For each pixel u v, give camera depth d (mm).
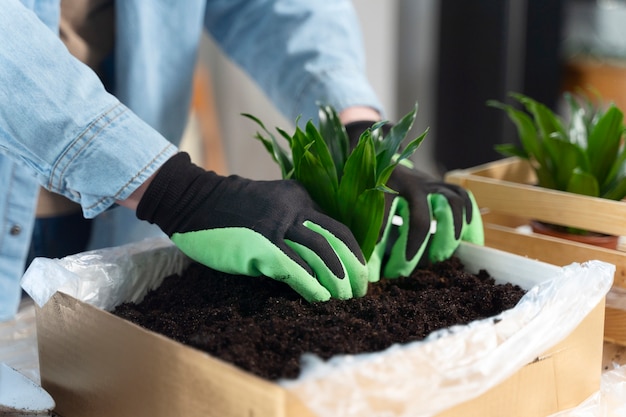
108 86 1158
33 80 742
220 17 1200
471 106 2150
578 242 985
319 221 753
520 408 670
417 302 769
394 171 889
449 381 568
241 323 686
